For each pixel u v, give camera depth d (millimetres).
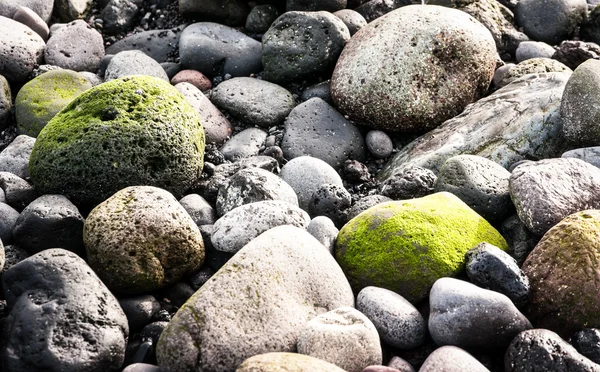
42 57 2328
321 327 1538
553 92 2102
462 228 1771
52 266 1584
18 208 1853
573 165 1858
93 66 2373
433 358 1531
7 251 1734
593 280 1624
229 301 1557
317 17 2268
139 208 1701
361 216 1797
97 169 1814
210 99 2240
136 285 1666
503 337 1578
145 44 2420
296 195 1922
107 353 1532
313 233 1781
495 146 2062
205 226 1818
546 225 1764
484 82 2201
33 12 2383
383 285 1716
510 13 2518
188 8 2424
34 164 1858
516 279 1650
